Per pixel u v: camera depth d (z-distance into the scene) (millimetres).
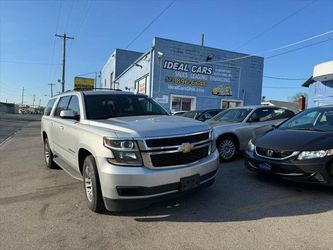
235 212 4801
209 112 13773
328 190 5715
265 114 9391
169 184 4418
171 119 5312
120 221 4613
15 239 4145
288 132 6359
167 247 3803
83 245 3930
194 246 3801
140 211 4941
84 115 5676
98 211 4883
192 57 25656
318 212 4715
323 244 3750
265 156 5961
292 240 3863
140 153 4359
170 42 24844
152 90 24469
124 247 3842
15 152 12391
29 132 23531
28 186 6770
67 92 7340
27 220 4785
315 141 5578
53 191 6301
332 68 17219
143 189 4293
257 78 28625
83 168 5176
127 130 4531
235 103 27859
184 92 25547
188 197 5488
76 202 5539
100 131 4727
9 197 6008
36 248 3883
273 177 6379
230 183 6285
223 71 26984
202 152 4918
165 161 4469
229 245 3789
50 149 8148
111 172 4328
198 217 4652
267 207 4961
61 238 4137
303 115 7156
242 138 8711
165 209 4992
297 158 5469
